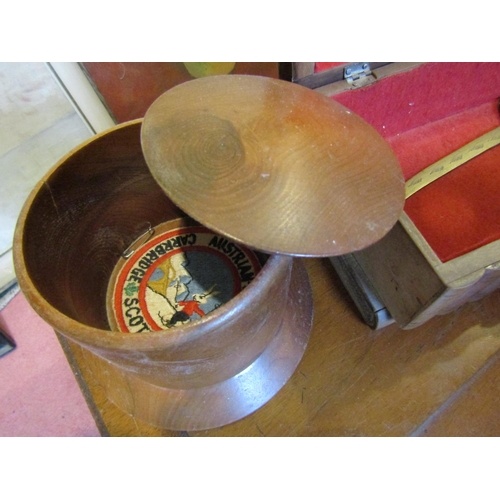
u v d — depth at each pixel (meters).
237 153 0.35
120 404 0.53
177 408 0.51
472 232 0.53
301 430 0.54
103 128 0.72
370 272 0.58
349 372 0.57
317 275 0.65
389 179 0.37
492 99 0.78
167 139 0.36
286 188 0.34
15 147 0.71
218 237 0.62
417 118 0.75
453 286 0.46
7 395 0.72
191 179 0.34
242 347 0.42
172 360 0.36
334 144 0.37
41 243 0.43
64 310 0.42
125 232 0.61
